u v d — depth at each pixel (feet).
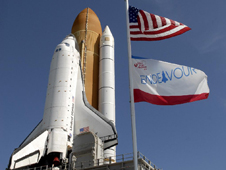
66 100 127.13
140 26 63.52
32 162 109.29
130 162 79.71
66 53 140.77
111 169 81.25
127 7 61.52
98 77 170.91
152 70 59.62
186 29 64.03
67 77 133.59
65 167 95.66
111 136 129.90
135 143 47.37
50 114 122.93
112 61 171.42
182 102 58.34
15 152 109.40
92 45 178.81
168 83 59.21
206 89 60.44
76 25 187.32
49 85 132.77
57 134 115.96
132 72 58.85
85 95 145.89
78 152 98.53
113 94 160.15
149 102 56.65
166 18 64.64
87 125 135.33
